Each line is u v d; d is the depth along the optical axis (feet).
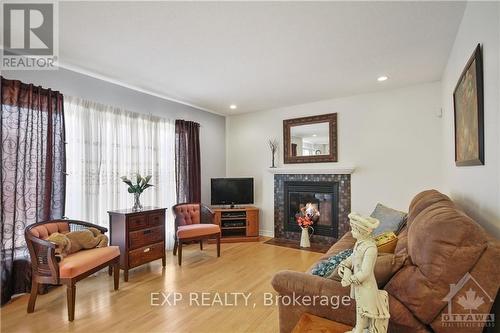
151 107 13.25
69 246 7.79
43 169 8.80
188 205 13.66
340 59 9.29
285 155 15.92
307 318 4.56
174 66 9.85
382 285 4.33
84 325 6.79
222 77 11.02
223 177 17.74
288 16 6.66
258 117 17.08
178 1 6.05
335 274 4.98
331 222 14.47
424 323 3.97
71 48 8.41
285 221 15.84
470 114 5.71
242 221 15.49
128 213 9.65
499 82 4.16
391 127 12.73
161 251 10.87
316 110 14.93
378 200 13.03
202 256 12.42
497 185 4.33
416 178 12.12
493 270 3.62
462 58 6.90
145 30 7.32
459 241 3.73
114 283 8.84
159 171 13.50
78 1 6.06
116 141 11.44
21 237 8.27
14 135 8.09
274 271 10.47
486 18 4.77
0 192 7.79
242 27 7.18
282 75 10.82
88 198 10.33
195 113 15.96
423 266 3.94
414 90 12.16
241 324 6.85
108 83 11.30
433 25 7.12
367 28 7.25
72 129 9.93
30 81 8.87
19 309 7.54
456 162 7.57
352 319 4.44
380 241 6.22
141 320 7.03
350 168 13.38
